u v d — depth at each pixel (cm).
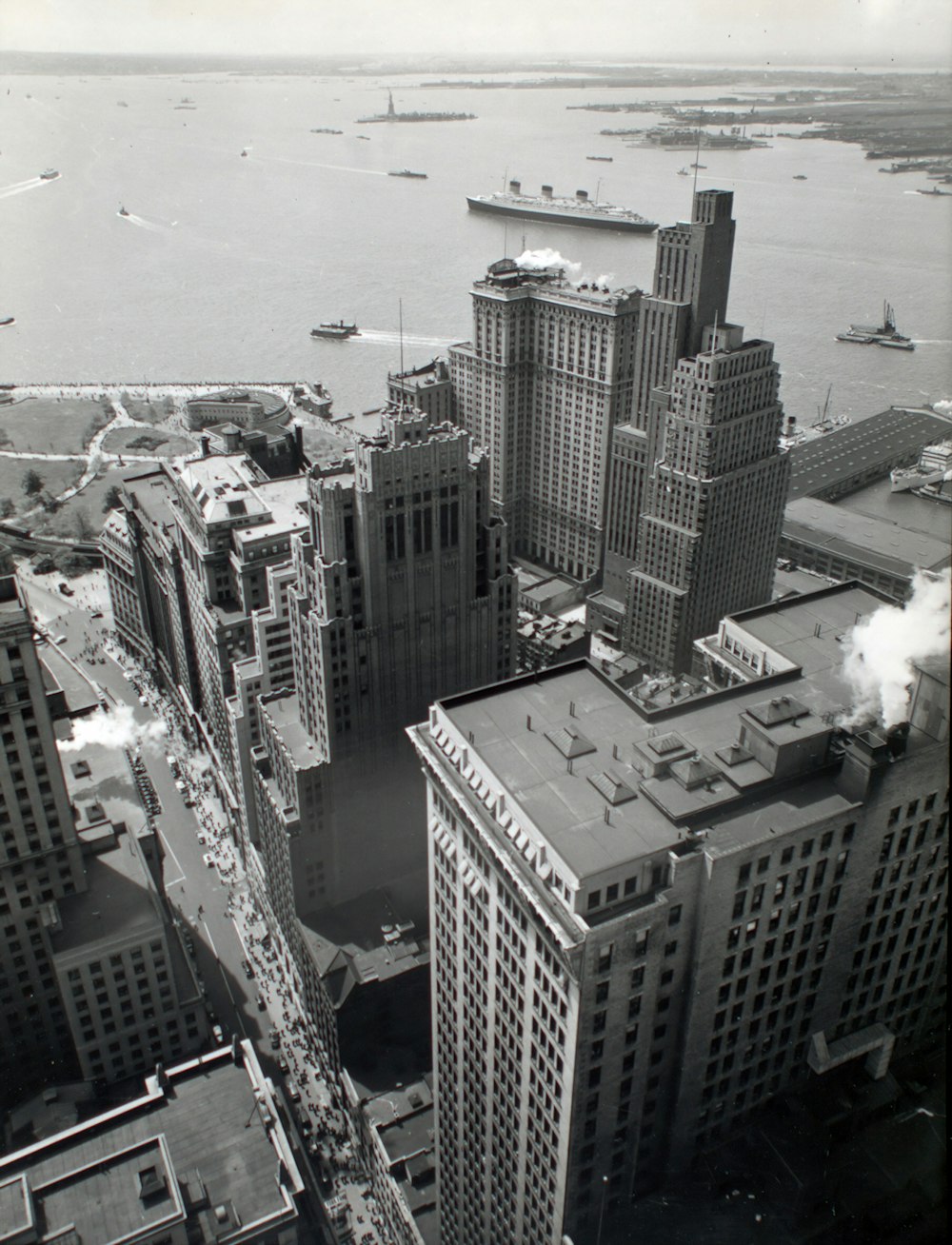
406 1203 17312
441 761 11269
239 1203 14975
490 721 11206
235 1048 17350
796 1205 10769
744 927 9906
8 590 16900
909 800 10150
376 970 19862
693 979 9956
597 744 10831
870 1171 10662
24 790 17675
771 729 10156
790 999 10888
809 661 11988
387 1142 18312
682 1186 11406
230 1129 15888
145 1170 14838
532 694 11669
